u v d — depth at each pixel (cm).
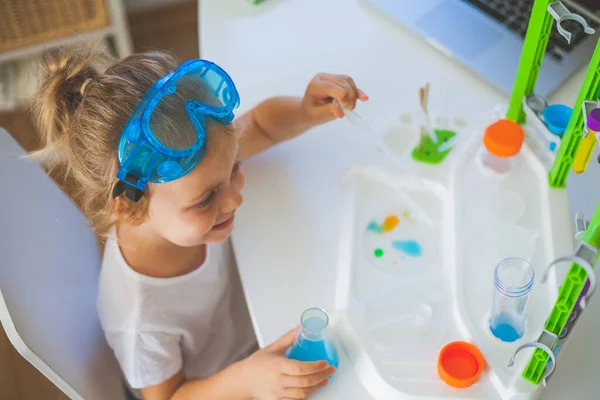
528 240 94
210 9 129
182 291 103
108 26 190
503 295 81
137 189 79
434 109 110
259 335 90
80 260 110
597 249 67
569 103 109
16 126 196
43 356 86
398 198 101
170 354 101
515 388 79
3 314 82
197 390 96
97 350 103
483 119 108
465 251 93
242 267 95
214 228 90
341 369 84
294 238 98
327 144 108
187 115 79
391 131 108
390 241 96
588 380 84
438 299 89
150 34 227
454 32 120
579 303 73
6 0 174
